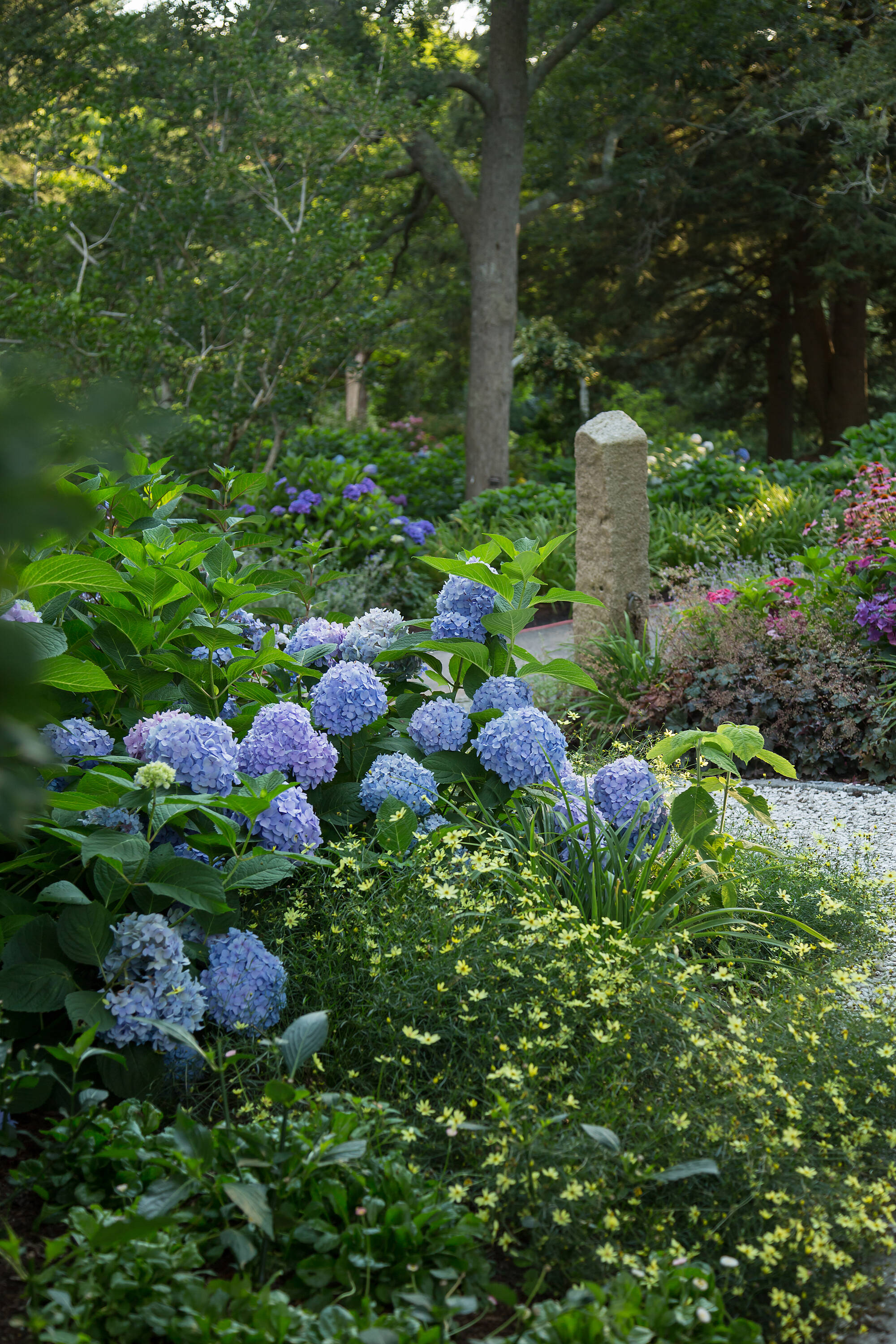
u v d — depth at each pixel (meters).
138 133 10.91
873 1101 2.40
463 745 3.42
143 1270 1.76
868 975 2.83
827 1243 1.91
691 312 22.95
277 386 10.95
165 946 2.26
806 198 17.95
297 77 11.85
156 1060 2.29
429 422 24.45
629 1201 1.98
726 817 4.38
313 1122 2.08
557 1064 2.34
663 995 2.51
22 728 1.19
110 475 3.19
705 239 20.14
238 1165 1.89
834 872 3.58
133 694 2.97
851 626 6.07
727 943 2.99
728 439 16.58
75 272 11.72
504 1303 1.79
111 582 2.27
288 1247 1.90
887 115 14.82
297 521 10.24
